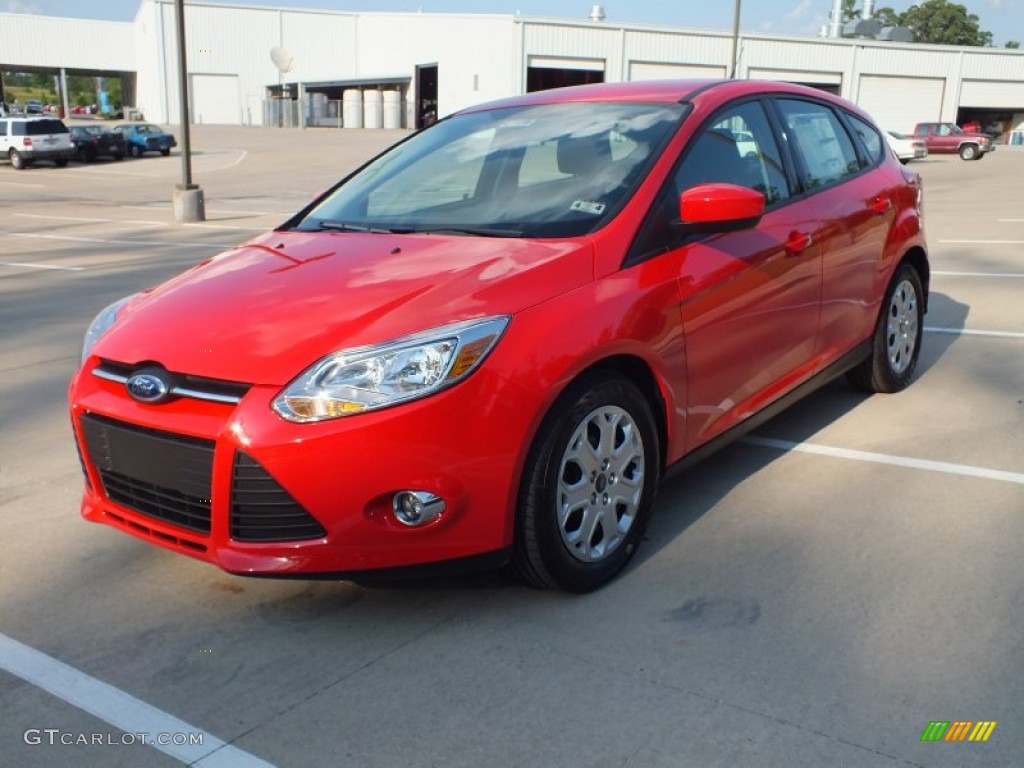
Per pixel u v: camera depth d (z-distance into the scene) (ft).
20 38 214.48
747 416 13.07
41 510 13.58
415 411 9.11
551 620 10.19
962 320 23.94
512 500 9.77
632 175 11.91
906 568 11.09
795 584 10.79
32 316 28.48
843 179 15.76
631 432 10.93
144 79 219.82
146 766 8.05
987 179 84.07
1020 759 7.81
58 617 10.57
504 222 11.90
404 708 8.74
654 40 160.15
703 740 8.14
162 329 10.32
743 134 13.65
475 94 169.99
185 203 62.39
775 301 13.15
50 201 81.56
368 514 9.26
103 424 10.23
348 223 13.07
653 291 10.99
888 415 16.69
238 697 9.00
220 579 11.39
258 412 9.18
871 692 8.74
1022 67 173.06
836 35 164.35
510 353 9.56
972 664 9.13
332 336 9.51
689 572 11.16
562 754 8.04
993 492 13.21
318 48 215.72
